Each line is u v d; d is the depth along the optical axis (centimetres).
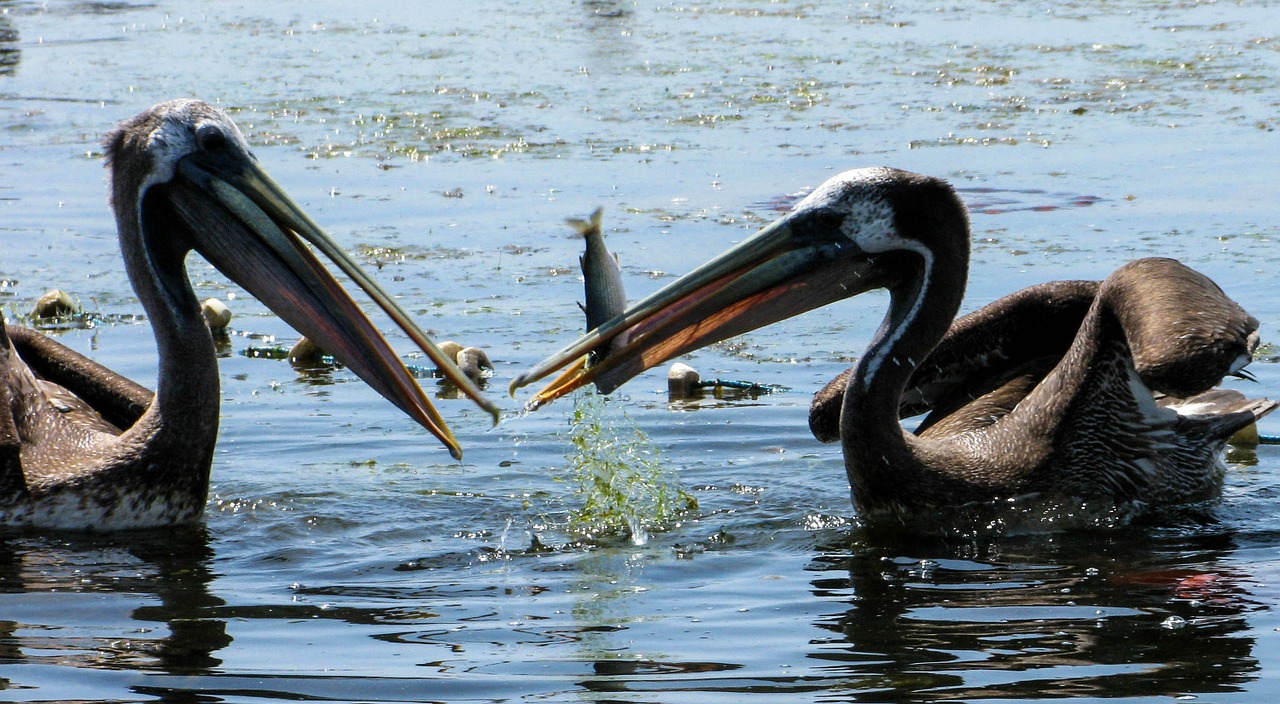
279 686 841
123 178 1216
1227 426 1258
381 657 889
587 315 1191
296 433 1501
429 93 3316
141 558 1127
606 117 3019
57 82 3491
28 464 1220
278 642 920
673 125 2922
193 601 1014
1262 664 852
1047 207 2244
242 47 4038
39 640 929
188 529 1211
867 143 2694
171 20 4603
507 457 1416
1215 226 2105
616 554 1128
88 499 1202
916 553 1122
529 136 2856
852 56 3650
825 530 1192
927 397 1380
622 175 2525
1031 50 3628
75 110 3142
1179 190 2316
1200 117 2831
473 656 890
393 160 2691
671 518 1230
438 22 4478
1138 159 2525
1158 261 1205
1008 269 1922
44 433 1252
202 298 2077
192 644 918
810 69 3488
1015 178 2423
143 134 1208
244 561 1118
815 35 3997
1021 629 927
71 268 2125
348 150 2769
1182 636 906
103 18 4666
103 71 3647
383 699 819
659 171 2542
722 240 2097
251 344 1880
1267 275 1862
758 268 1209
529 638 923
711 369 1725
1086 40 3738
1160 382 1097
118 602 1012
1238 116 2825
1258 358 1606
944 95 3120
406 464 1395
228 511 1257
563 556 1126
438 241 2206
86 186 2552
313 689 836
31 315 1917
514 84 3409
